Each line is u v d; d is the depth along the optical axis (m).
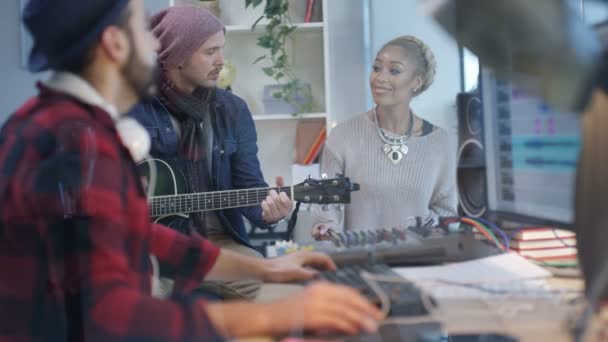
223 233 2.10
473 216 1.25
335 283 0.78
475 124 1.27
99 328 0.70
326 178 1.79
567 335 0.61
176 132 2.01
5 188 0.79
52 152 0.78
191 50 1.99
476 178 1.24
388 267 0.88
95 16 0.81
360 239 1.04
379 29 1.76
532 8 0.56
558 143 0.70
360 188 1.68
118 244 0.75
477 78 0.99
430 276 0.81
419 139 1.61
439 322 0.68
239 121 2.19
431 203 1.60
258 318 0.67
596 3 0.56
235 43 2.91
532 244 0.99
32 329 0.79
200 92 2.07
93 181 0.76
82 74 0.83
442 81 1.45
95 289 0.71
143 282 0.81
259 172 2.21
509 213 0.96
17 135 0.82
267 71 2.77
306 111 2.79
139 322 0.68
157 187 1.97
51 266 0.77
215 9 2.83
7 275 0.79
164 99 1.99
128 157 0.85
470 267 0.86
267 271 0.97
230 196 2.03
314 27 2.74
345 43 2.79
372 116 1.75
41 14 0.81
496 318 0.66
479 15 0.59
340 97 2.82
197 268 1.06
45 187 0.77
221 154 2.10
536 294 0.70
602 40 0.56
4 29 3.01
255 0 2.72
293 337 0.66
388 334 0.70
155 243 1.07
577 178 0.62
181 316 0.68
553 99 0.60
